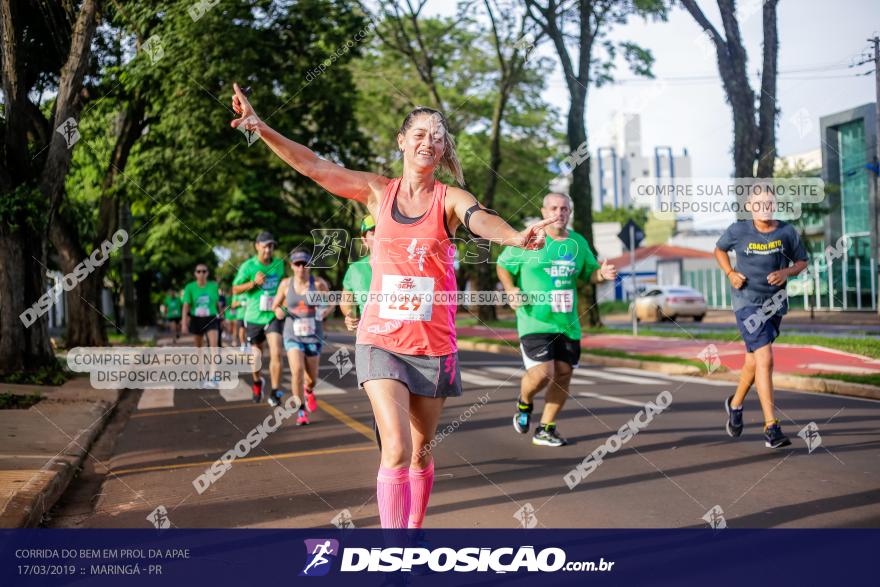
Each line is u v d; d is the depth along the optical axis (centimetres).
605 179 9775
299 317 831
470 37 2962
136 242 2702
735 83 1505
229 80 1922
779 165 3089
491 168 2706
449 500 499
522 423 695
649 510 460
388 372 329
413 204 339
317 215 2822
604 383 1168
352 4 2191
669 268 4484
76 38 1202
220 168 2066
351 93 2361
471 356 1817
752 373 656
